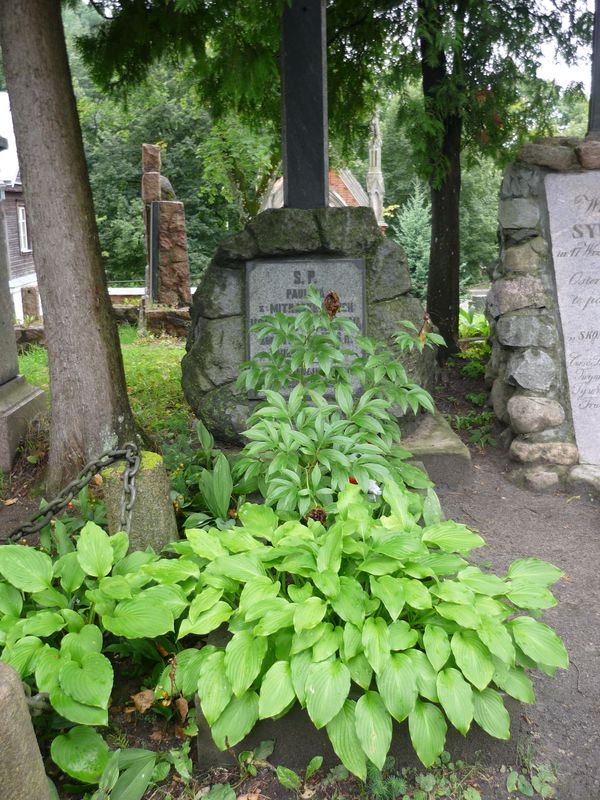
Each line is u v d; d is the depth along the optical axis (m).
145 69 6.43
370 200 18.88
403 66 7.50
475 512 4.60
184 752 2.54
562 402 4.99
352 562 2.76
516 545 4.19
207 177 20.25
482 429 5.65
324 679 2.29
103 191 26.59
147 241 13.14
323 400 3.47
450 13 6.80
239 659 2.39
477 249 23.27
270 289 5.31
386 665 2.30
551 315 4.98
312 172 5.35
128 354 8.92
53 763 2.54
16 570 2.75
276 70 5.87
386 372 3.71
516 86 7.64
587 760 2.58
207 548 2.84
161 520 3.33
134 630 2.48
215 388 5.39
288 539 2.75
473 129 7.53
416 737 2.27
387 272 5.34
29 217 4.52
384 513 3.33
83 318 4.62
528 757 2.55
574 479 4.80
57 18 4.36
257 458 3.72
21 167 4.45
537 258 4.98
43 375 7.70
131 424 4.95
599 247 4.84
